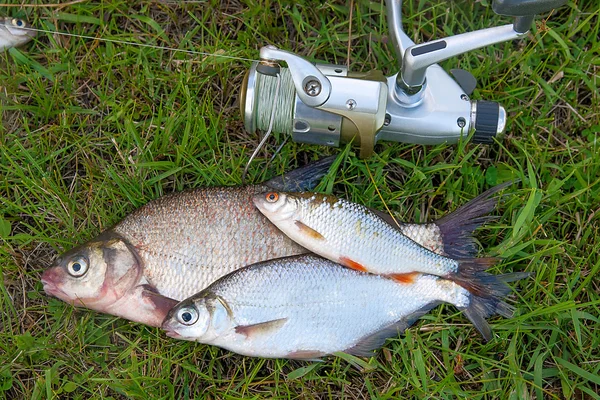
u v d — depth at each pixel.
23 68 0.46
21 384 0.43
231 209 0.42
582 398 0.43
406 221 0.46
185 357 0.43
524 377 0.44
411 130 0.43
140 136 0.46
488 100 0.45
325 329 0.41
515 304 0.44
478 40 0.39
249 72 0.42
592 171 0.45
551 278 0.44
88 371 0.43
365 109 0.40
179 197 0.42
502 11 0.36
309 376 0.43
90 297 0.41
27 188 0.45
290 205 0.40
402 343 0.42
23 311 0.44
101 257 0.41
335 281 0.41
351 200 0.45
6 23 0.46
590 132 0.46
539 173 0.46
